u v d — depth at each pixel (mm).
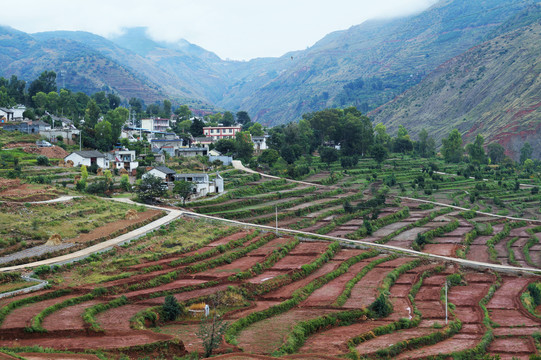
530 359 61344
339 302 76062
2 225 89188
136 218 108750
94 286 72938
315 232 122688
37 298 67062
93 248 87750
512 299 86938
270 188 161250
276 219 120688
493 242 130125
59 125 195125
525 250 123812
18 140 164875
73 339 55531
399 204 161500
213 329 54000
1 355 45438
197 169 173625
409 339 64312
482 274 100750
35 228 90750
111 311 66250
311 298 78438
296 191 160000
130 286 74812
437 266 100500
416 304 81312
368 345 62312
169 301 68125
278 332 63250
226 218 126250
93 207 110812
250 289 79250
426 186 189500
